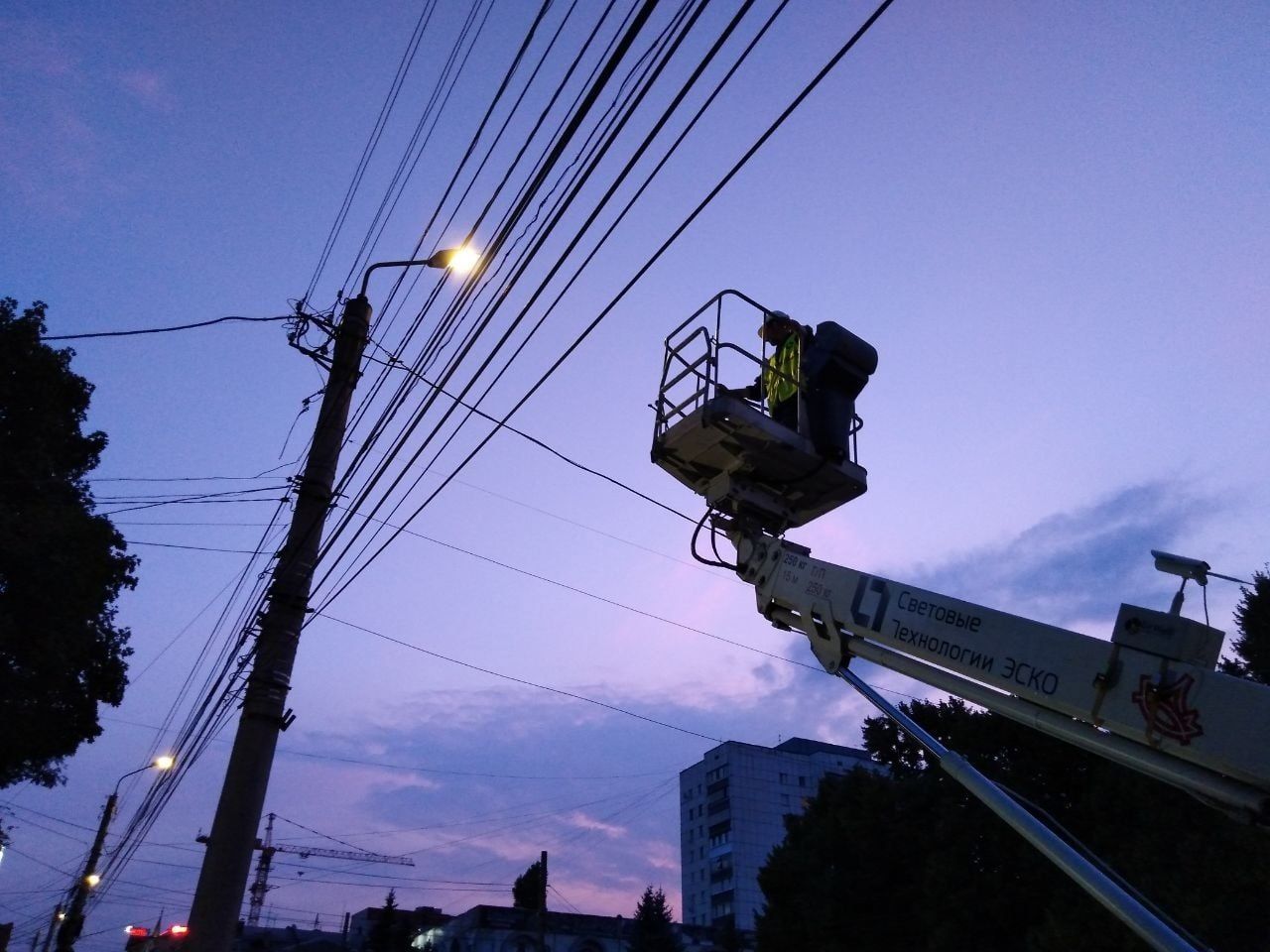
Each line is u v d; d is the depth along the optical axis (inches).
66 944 1389.0
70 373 845.2
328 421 498.6
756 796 3757.4
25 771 871.7
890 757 1076.5
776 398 302.2
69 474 850.1
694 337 299.9
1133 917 164.4
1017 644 199.3
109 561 793.6
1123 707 174.7
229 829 389.1
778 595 268.4
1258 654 765.3
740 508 287.0
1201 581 178.7
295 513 472.7
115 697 855.1
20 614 719.1
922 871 930.7
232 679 499.8
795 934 1034.7
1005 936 848.9
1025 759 893.8
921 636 220.8
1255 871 620.4
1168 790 725.9
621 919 2487.7
